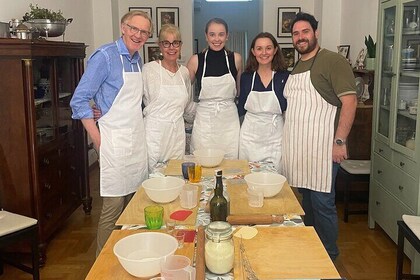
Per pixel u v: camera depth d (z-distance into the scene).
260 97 2.90
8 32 3.24
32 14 3.44
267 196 1.98
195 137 3.11
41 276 2.90
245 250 1.48
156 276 1.34
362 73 4.60
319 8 6.01
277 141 2.99
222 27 2.86
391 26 3.23
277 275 1.33
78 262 3.09
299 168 2.74
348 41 5.54
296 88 2.69
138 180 2.63
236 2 8.71
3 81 2.77
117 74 2.43
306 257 1.44
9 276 2.88
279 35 6.37
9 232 2.44
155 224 1.67
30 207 2.93
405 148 2.90
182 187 1.97
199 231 1.58
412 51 2.96
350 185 4.05
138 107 2.56
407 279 2.63
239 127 3.12
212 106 3.03
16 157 2.87
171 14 6.31
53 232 3.32
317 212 2.77
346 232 3.55
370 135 4.20
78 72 3.77
